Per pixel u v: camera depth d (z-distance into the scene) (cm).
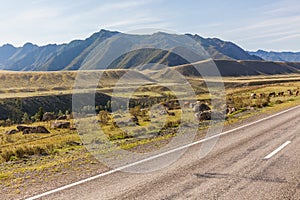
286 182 712
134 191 663
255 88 7106
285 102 3325
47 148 1514
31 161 1164
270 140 1249
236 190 661
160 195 634
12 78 15788
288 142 1199
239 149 1086
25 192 690
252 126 1658
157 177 768
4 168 1046
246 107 2788
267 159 934
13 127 3391
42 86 14250
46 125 3119
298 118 1934
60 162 1021
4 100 9019
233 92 5675
